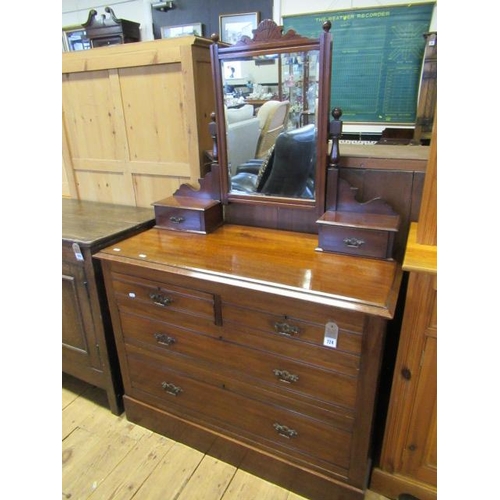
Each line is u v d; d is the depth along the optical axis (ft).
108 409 5.62
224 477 4.52
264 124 4.46
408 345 3.53
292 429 4.07
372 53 11.38
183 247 4.52
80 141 6.39
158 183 5.96
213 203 5.03
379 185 4.30
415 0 10.54
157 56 5.14
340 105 12.19
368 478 4.18
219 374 4.32
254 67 4.26
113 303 4.77
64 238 4.78
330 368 3.58
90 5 14.30
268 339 3.81
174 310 4.30
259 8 12.13
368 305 3.17
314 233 4.80
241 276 3.73
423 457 3.89
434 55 9.20
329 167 4.28
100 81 5.75
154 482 4.48
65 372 5.90
